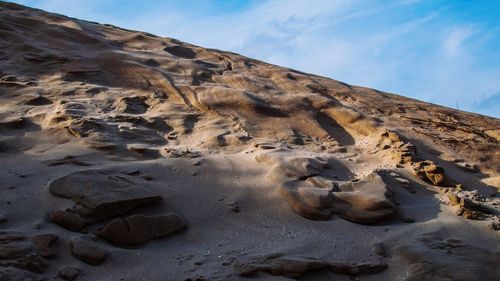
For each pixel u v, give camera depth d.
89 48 10.00
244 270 4.56
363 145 7.74
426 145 7.84
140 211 5.27
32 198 5.32
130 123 7.50
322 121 8.29
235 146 7.18
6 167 6.00
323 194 5.84
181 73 9.40
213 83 9.12
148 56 9.90
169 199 5.62
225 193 5.91
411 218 5.80
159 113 7.95
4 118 7.32
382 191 6.03
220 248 4.95
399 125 8.51
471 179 7.07
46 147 6.64
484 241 5.42
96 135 6.86
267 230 5.34
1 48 9.56
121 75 9.14
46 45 9.81
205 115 7.99
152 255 4.73
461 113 9.97
